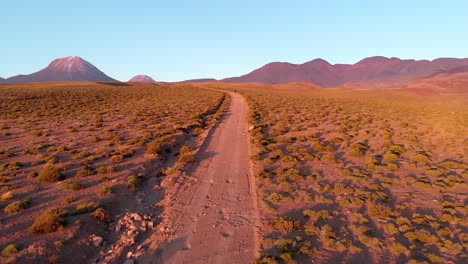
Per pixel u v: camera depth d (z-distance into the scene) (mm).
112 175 20938
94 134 36156
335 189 18578
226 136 36250
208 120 48906
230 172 22766
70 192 17812
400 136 34781
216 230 13945
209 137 35562
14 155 26453
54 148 28031
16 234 12781
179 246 12633
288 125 43938
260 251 12164
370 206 16094
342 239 12844
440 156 26859
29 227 13469
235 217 15273
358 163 24906
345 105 73938
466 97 111188
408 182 20203
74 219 14148
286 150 29328
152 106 67938
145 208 16438
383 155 27391
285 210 15984
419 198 17500
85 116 51469
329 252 12086
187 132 38031
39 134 35156
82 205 15578
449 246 12297
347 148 29844
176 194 18297
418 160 25250
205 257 11836
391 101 91125
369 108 67188
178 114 55188
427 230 13734
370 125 43406
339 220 14758
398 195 17969
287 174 21719
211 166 24250
